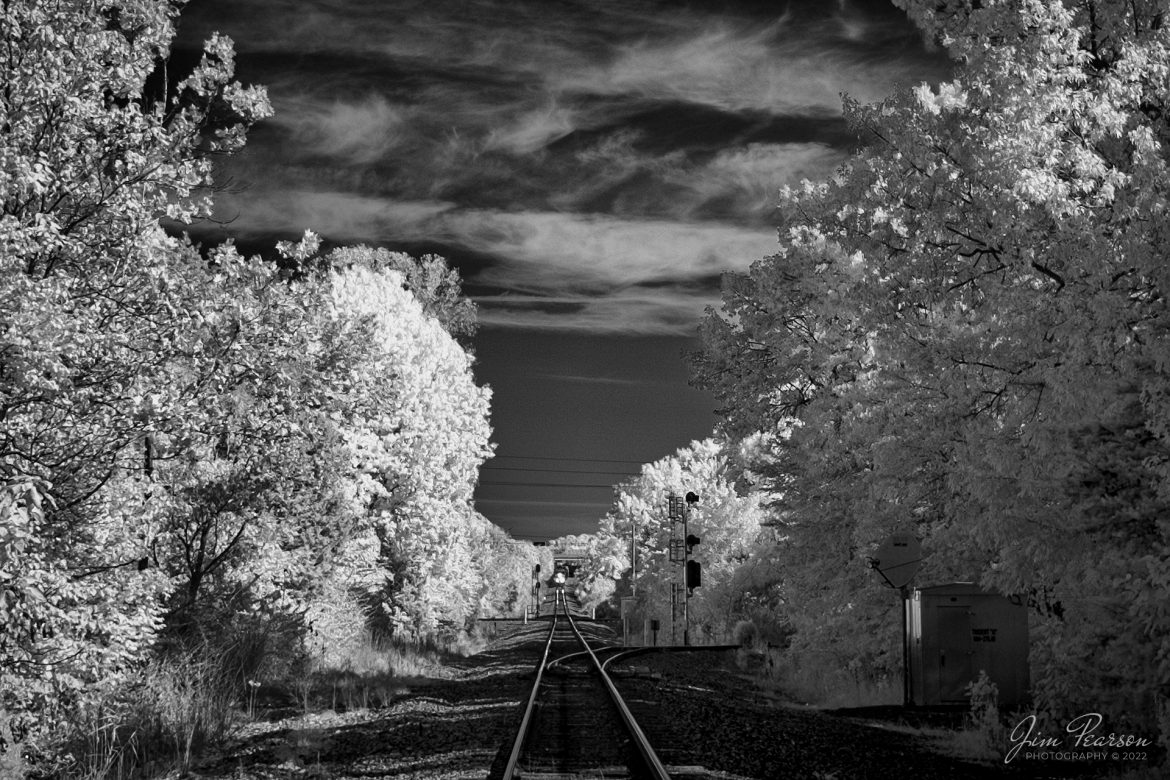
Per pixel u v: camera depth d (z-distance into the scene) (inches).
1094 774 463.8
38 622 454.0
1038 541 501.4
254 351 576.4
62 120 504.1
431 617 1566.2
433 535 1438.2
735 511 2340.1
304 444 714.2
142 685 586.2
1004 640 676.1
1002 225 560.7
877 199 732.0
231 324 558.6
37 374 426.0
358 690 806.5
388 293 1576.0
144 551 537.3
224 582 791.7
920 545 772.6
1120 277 510.0
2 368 429.4
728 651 1545.3
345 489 854.5
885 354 729.6
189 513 698.8
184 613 741.9
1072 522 488.7
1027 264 559.2
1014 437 542.0
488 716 631.8
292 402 669.9
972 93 582.2
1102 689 512.1
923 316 734.5
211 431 581.6
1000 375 600.1
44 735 470.3
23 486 394.6
